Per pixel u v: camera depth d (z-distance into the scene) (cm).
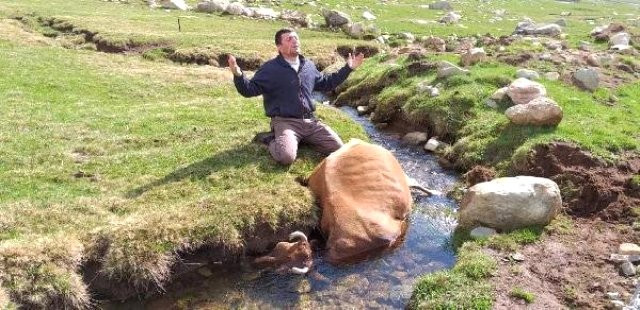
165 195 1227
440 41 2922
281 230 1177
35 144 1448
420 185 1445
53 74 2214
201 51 2848
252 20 4116
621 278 979
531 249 1080
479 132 1616
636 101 1878
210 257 1112
